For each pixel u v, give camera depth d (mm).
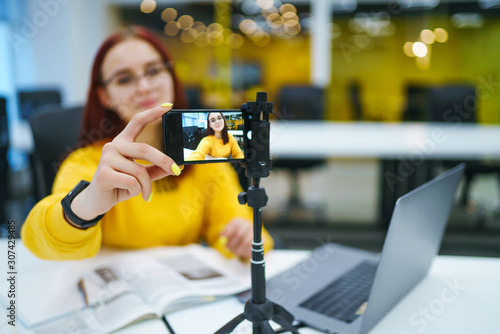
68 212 576
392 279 583
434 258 837
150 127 646
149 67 946
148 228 990
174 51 5996
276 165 3008
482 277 797
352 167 4773
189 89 3525
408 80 5473
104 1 4641
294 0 4590
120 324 606
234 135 464
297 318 629
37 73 4324
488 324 626
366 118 5434
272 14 5199
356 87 4875
